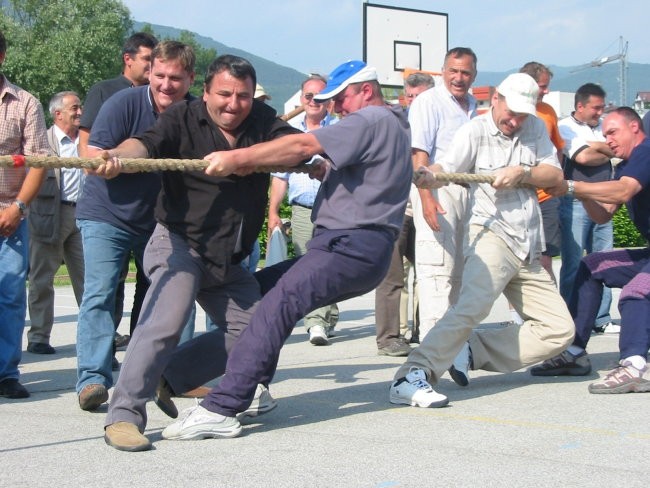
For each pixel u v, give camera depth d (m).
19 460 4.13
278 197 8.34
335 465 4.01
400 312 7.83
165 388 4.74
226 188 4.53
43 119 5.68
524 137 5.49
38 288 7.57
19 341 5.68
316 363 6.91
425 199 6.20
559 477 3.84
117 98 5.15
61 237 7.61
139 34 5.80
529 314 5.68
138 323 4.48
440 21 13.88
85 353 5.18
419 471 3.92
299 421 4.88
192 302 4.53
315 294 4.59
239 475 3.87
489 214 5.47
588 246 8.29
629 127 5.88
